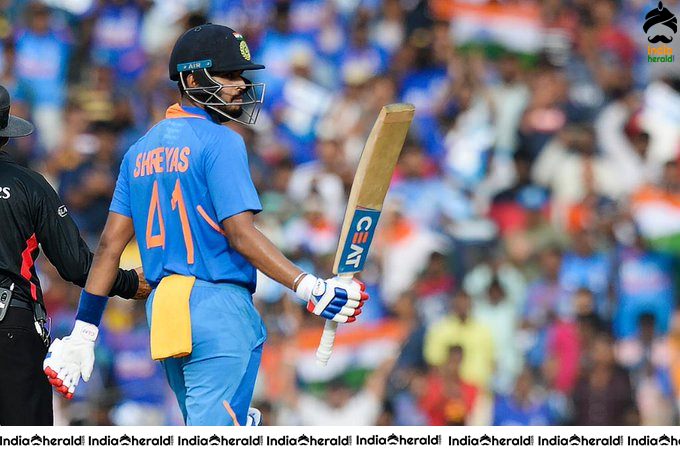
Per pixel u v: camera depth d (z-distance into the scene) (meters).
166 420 36.12
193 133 16.77
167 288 16.72
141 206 17.12
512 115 43.59
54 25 46.16
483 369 37.41
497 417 36.88
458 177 42.47
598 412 36.88
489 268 39.53
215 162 16.53
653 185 42.19
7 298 18.06
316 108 44.22
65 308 37.16
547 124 43.22
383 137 16.67
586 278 39.69
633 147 42.91
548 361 37.59
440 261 39.47
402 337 37.84
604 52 45.34
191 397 16.77
